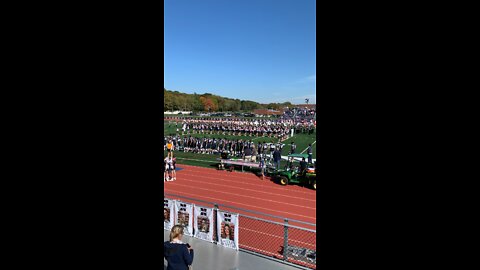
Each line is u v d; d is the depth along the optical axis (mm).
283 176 19859
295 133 43844
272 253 8789
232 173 23547
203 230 9531
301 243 9773
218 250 8766
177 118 74000
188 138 36344
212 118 73938
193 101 126625
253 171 24109
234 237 8797
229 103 139375
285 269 7668
